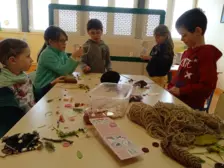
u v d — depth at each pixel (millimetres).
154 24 2125
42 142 601
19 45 1045
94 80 1416
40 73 1505
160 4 4391
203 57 1142
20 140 585
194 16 1138
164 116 709
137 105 792
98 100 863
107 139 596
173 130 663
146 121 713
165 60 2113
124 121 781
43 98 993
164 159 554
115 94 968
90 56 1882
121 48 2170
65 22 2098
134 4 4352
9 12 4453
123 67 2217
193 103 1185
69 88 1180
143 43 2164
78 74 1599
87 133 669
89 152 568
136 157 556
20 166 497
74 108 869
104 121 698
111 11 2072
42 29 4520
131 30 2129
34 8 4461
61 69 1459
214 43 3830
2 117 970
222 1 3596
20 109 1023
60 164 512
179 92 1162
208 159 562
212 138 648
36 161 518
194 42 1194
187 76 1230
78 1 4348
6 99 976
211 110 2633
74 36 2117
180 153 532
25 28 4500
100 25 1897
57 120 753
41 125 708
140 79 1500
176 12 4441
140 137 665
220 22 3650
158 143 630
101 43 1963
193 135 650
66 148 582
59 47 1586
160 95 1114
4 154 536
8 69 1046
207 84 1111
